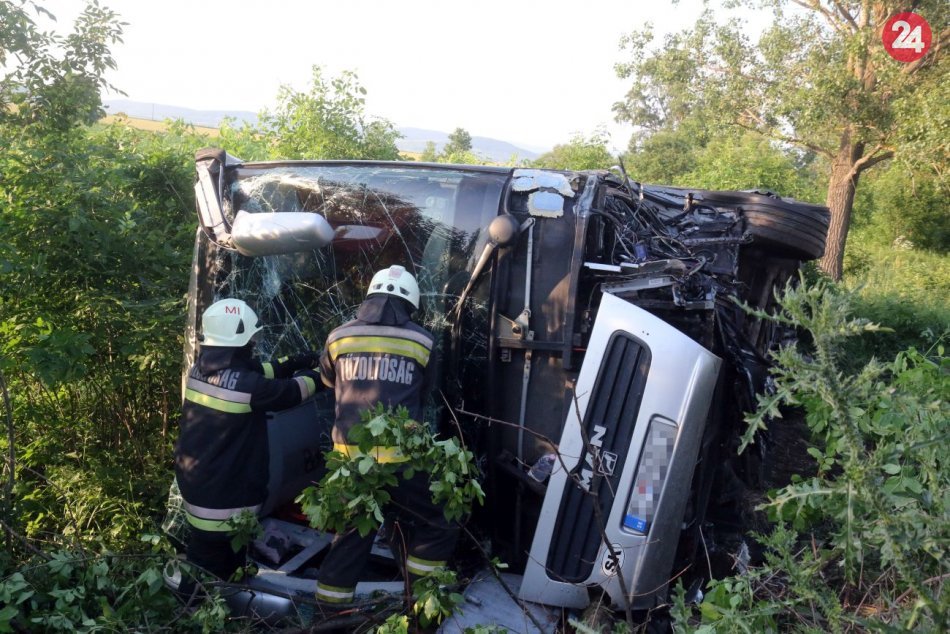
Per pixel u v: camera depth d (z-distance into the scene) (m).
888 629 1.92
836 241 17.81
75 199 4.42
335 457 2.89
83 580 2.90
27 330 4.18
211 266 3.91
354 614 3.05
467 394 3.44
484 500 3.45
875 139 16.44
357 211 3.74
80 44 5.30
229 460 3.28
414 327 3.24
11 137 4.94
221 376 3.29
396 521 3.15
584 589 3.08
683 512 3.06
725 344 3.36
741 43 18.25
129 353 4.27
